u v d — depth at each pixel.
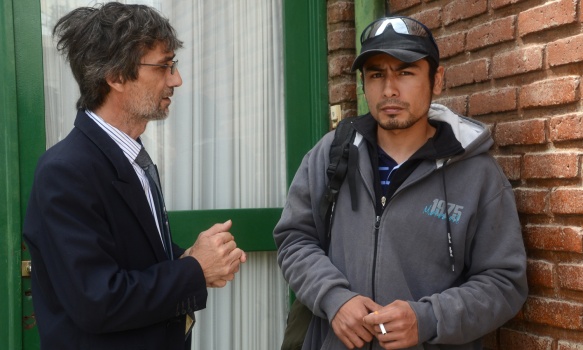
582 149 2.20
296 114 3.30
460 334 2.06
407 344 2.02
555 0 2.28
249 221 3.18
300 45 3.30
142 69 1.92
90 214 1.78
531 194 2.35
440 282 2.15
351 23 3.28
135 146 1.98
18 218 2.74
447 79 2.75
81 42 1.89
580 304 2.19
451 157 2.17
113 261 1.79
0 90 2.73
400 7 3.02
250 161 3.28
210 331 3.20
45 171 1.77
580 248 2.18
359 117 2.36
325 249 2.34
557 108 2.29
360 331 2.07
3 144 2.73
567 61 2.23
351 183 2.22
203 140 3.20
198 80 3.19
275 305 3.29
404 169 2.18
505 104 2.46
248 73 3.28
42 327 1.83
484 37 2.55
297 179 2.41
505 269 2.17
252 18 3.29
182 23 3.16
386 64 2.18
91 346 1.80
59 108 2.92
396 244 2.15
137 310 1.77
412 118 2.18
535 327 2.36
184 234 3.07
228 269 1.94
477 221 2.19
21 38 2.78
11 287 2.72
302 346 2.36
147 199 1.95
